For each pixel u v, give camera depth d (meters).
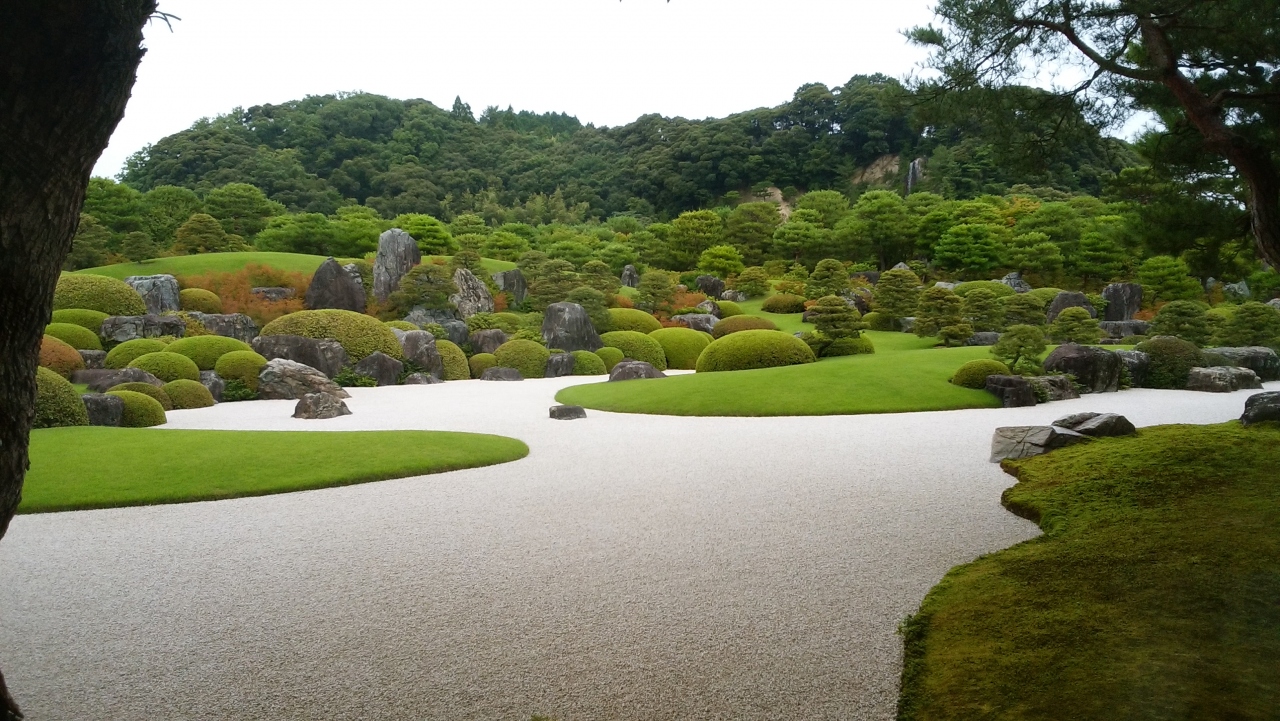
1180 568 4.88
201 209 53.38
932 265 54.41
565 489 8.76
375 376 25.69
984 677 3.83
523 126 129.12
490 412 17.08
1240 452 7.70
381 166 89.88
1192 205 7.91
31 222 2.29
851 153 94.00
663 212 89.06
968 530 6.71
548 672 4.10
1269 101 6.49
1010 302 32.53
